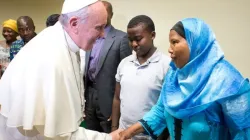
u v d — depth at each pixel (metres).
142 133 1.46
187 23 1.08
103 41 2.11
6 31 3.23
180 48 1.08
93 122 2.20
